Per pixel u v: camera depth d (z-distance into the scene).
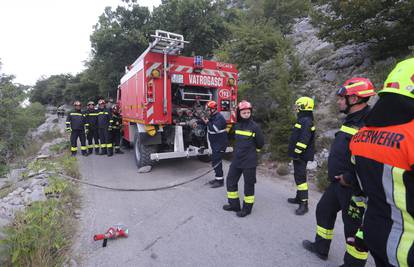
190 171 6.38
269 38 7.49
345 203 2.37
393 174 1.26
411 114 1.26
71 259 2.74
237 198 3.96
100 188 5.12
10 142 12.92
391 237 1.30
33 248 2.55
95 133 8.91
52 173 5.18
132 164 7.26
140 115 6.14
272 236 3.25
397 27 6.09
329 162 2.55
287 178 5.56
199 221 3.67
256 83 7.86
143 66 5.66
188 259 2.78
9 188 4.98
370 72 6.60
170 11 17.89
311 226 3.51
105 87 23.06
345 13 6.25
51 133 15.82
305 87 7.87
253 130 3.63
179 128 6.01
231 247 3.01
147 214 3.93
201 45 18.05
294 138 3.83
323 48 9.11
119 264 2.70
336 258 2.80
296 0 9.28
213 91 6.61
